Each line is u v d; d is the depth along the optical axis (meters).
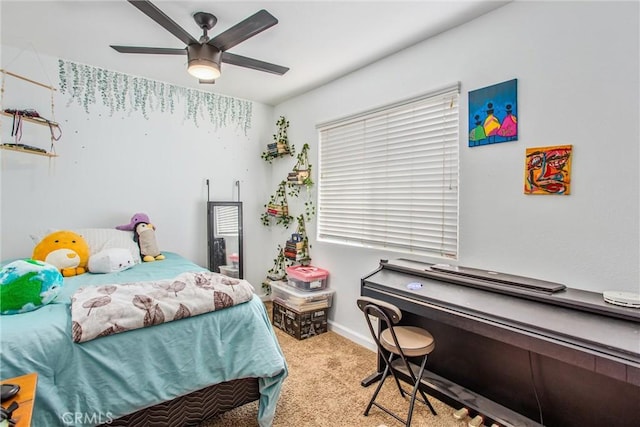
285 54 2.61
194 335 1.55
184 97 3.40
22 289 1.43
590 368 1.22
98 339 1.34
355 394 2.06
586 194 1.65
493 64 1.99
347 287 2.98
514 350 1.83
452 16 2.07
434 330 2.23
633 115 1.51
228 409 1.65
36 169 2.66
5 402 0.95
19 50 2.57
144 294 1.57
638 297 1.39
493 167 2.00
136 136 3.12
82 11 2.05
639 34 1.49
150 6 1.59
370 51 2.57
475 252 2.09
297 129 3.64
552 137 1.75
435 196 2.36
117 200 3.03
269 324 1.88
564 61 1.71
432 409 1.88
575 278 1.68
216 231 3.52
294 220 3.67
